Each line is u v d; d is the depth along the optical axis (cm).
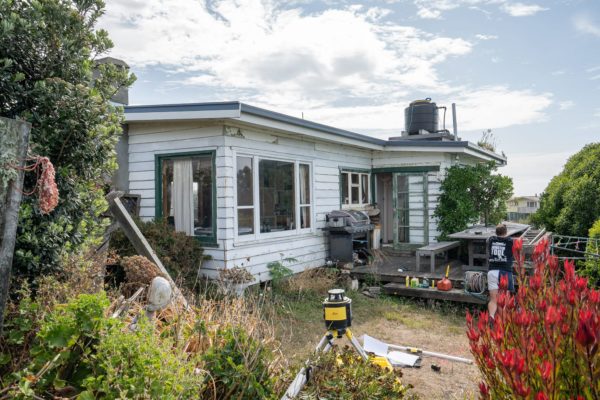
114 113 361
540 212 1508
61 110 312
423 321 726
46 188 264
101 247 445
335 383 290
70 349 238
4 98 296
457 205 1142
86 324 232
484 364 192
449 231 1152
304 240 978
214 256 763
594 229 967
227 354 297
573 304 180
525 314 183
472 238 920
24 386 204
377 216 1252
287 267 911
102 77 355
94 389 221
